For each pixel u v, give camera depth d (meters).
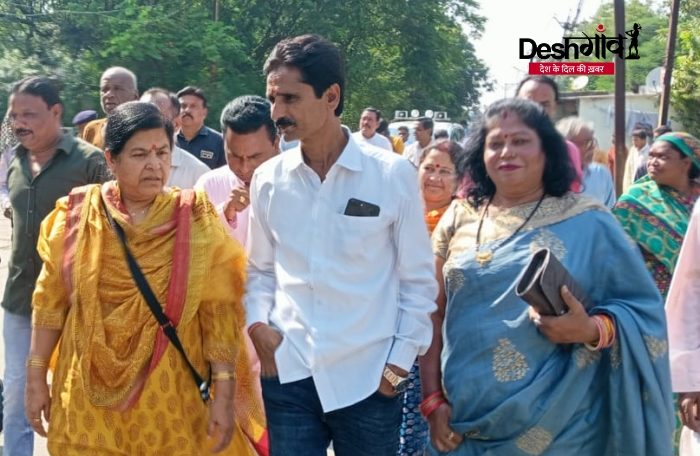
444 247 3.27
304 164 3.20
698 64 24.48
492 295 3.01
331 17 29.00
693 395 3.76
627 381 2.87
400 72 32.22
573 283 2.85
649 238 4.40
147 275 3.17
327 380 3.16
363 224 3.13
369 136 10.98
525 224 3.02
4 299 4.52
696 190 4.48
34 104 4.34
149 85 23.38
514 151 2.98
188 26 24.02
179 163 5.24
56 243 3.25
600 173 5.26
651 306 2.92
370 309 3.16
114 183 3.32
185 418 3.22
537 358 2.94
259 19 28.25
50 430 3.22
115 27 22.98
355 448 3.24
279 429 3.24
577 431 2.93
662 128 12.63
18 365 4.46
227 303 3.33
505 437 2.97
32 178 4.43
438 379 3.29
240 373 3.76
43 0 24.05
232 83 24.19
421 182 4.59
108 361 3.14
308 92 3.09
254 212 3.35
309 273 3.18
